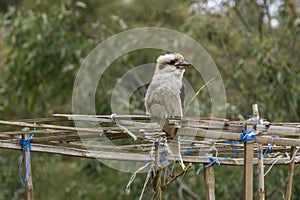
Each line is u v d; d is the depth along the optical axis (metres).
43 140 5.91
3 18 13.23
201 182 12.55
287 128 6.15
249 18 14.59
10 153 13.02
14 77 13.11
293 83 12.12
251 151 5.99
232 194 12.52
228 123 5.92
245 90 12.83
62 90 13.21
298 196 11.84
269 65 12.16
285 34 13.16
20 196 12.95
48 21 12.66
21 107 13.55
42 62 12.84
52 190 14.45
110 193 13.66
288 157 6.84
